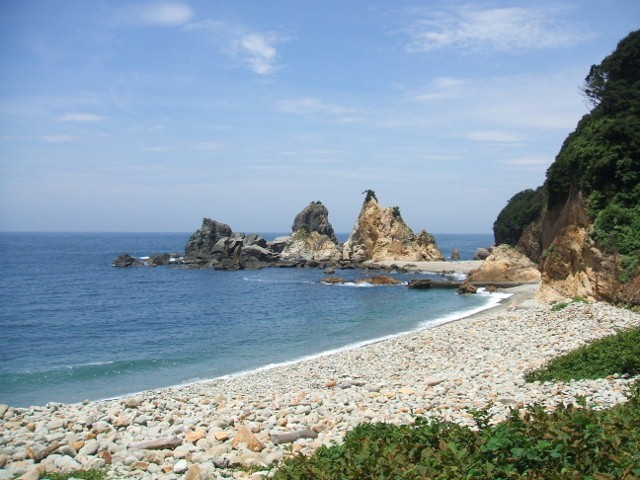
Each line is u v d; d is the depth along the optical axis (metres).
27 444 10.51
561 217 41.47
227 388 22.77
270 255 123.56
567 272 38.66
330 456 8.38
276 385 22.27
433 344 27.31
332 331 41.69
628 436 7.31
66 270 110.81
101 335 42.09
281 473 8.18
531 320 28.91
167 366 30.94
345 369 24.20
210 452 10.29
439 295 66.94
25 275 99.25
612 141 35.47
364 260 123.00
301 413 13.93
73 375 28.98
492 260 77.44
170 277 97.62
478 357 22.52
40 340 40.06
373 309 54.62
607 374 15.71
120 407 14.21
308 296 68.88
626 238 31.73
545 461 6.70
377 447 7.86
